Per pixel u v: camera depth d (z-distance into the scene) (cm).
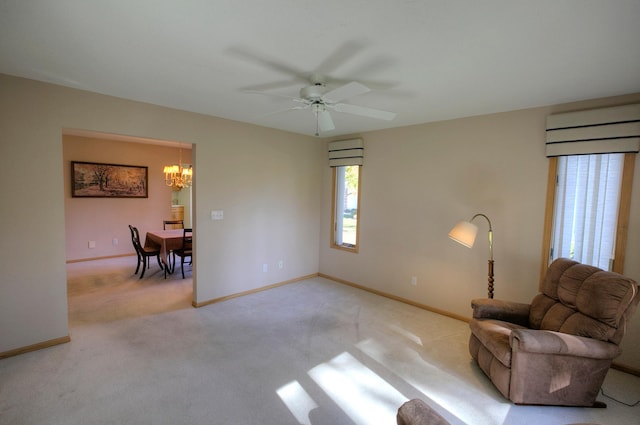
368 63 214
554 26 163
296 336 316
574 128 281
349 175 487
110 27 174
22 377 239
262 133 434
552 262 287
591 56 197
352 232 487
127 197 649
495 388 239
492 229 339
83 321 339
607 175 274
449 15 155
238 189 414
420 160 396
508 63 210
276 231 465
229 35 181
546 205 304
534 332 217
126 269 549
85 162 595
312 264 526
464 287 362
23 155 262
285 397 224
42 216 274
